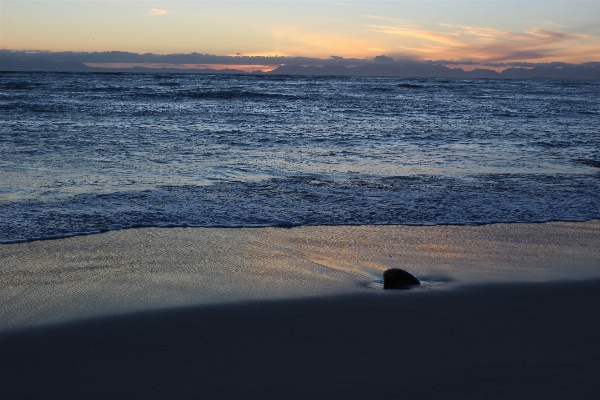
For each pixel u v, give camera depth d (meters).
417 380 2.82
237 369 2.93
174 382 2.79
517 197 7.73
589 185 8.64
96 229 5.79
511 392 2.71
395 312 3.79
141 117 18.06
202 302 3.95
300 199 7.37
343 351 3.16
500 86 57.69
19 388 2.72
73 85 37.44
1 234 5.52
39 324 3.51
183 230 5.87
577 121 20.12
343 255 5.18
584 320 3.68
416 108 25.31
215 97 29.88
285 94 33.69
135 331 3.42
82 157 10.07
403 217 6.59
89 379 2.82
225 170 9.27
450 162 10.62
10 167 8.90
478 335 3.40
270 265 4.84
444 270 4.80
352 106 25.80
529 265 4.96
